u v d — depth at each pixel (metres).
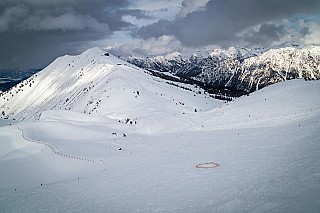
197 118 151.62
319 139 63.22
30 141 108.00
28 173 81.50
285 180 41.81
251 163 57.38
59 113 181.88
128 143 121.69
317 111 97.31
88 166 86.31
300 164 48.19
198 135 112.06
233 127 111.19
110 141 126.94
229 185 46.00
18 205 54.44
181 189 49.19
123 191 54.56
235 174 51.88
